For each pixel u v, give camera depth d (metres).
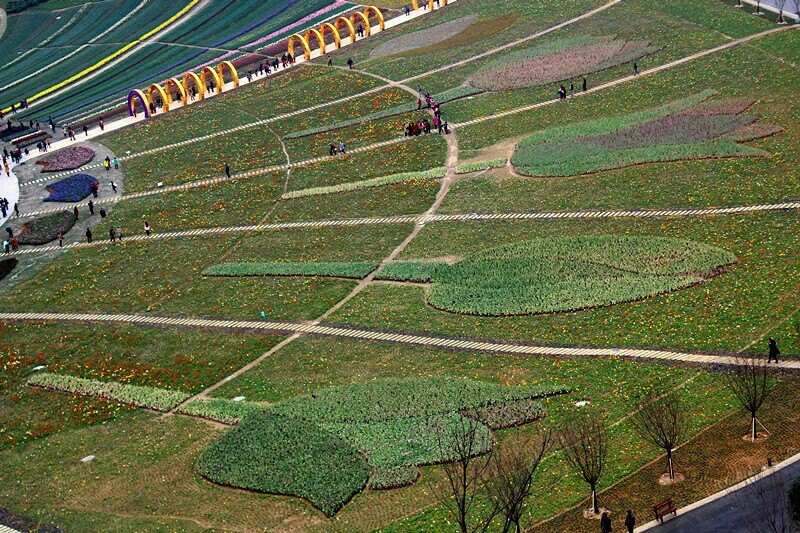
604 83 187.62
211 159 184.62
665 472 88.75
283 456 99.50
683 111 169.50
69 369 124.25
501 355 113.44
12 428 113.31
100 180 183.38
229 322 130.50
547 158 161.88
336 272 138.50
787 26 195.62
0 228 170.00
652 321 114.19
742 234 130.12
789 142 153.00
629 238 133.50
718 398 97.38
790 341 104.00
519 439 96.75
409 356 116.19
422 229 148.38
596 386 103.62
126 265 151.25
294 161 178.88
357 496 93.12
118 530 93.06
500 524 86.12
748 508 82.38
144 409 113.62
